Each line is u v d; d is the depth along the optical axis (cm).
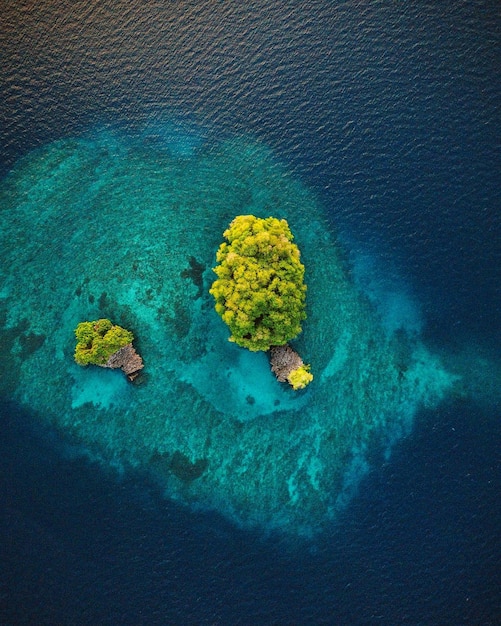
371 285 5200
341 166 5362
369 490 4872
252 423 4984
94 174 5447
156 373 5041
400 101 5400
